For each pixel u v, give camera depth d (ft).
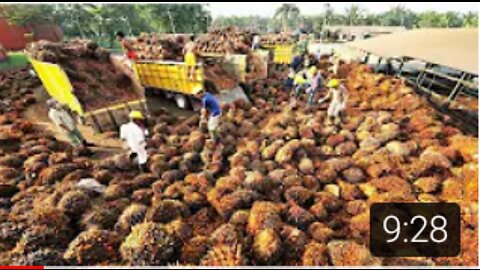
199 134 33.53
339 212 23.06
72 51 39.27
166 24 172.35
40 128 37.45
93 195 23.11
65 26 170.60
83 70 38.34
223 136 34.09
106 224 20.18
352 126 35.99
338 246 17.71
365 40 73.10
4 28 130.31
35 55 38.17
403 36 63.46
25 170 26.84
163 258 16.88
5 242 18.33
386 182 24.91
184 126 36.35
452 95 42.52
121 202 22.03
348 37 169.07
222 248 17.53
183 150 31.35
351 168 27.12
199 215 21.71
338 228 21.49
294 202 22.93
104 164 27.76
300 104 45.47
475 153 27.04
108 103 36.88
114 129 36.65
